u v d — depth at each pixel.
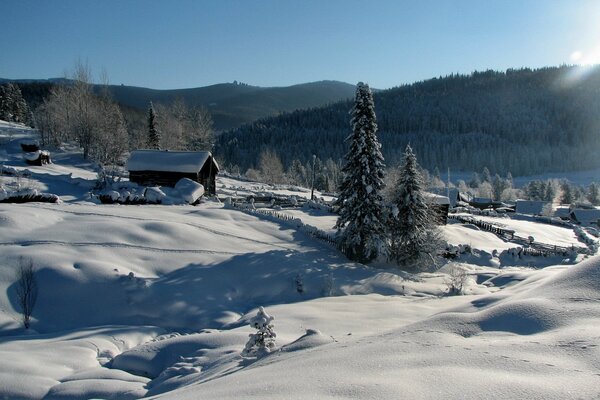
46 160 55.09
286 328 15.08
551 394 4.43
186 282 21.88
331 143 189.38
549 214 90.00
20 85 166.25
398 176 34.62
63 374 12.94
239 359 10.16
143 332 17.80
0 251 21.14
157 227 26.75
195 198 41.12
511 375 5.02
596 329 5.88
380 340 7.40
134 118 130.25
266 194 57.44
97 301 19.69
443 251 35.44
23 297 18.38
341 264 28.38
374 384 5.18
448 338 6.78
